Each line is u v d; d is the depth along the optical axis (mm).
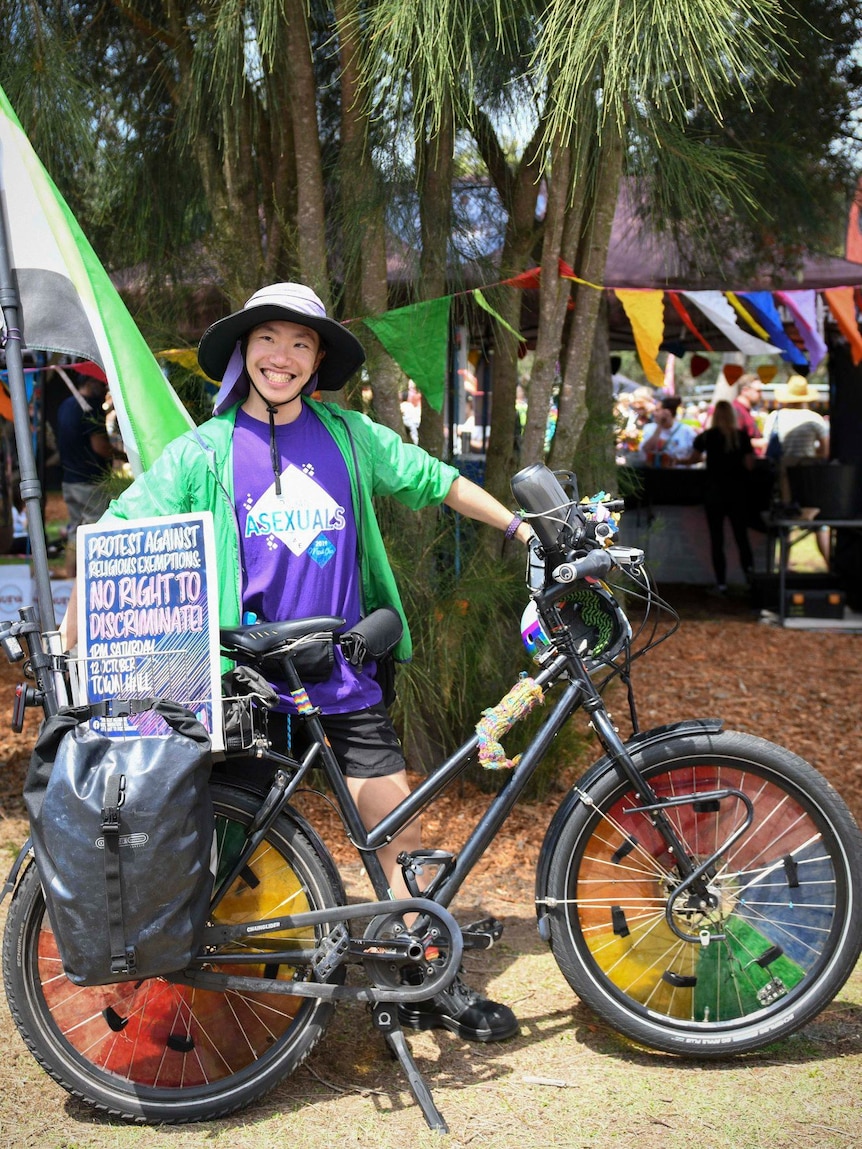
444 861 2369
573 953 2473
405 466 2514
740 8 2713
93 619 2207
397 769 2486
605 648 2477
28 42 3428
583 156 3150
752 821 2508
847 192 4488
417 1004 2586
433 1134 2156
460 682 3840
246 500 2326
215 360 2420
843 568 8773
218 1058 2336
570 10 2600
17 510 7562
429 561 3807
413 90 3020
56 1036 2244
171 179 3945
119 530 2201
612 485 4395
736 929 2502
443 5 2611
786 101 3979
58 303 2801
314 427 2420
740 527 9633
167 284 3947
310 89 3295
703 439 10016
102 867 1972
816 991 2443
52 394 7523
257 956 2244
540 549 2447
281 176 3781
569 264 3664
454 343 4531
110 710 2111
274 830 2322
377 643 2334
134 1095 2238
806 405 10492
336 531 2381
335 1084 2363
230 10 2980
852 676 6648
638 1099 2277
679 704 5930
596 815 2486
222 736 2148
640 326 3748
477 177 3844
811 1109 2232
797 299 5863
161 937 2006
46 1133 2191
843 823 2436
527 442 3734
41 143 3533
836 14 3758
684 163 3428
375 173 3357
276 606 2346
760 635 7930
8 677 6422
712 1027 2453
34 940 2238
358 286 3635
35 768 2098
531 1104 2266
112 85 3918
